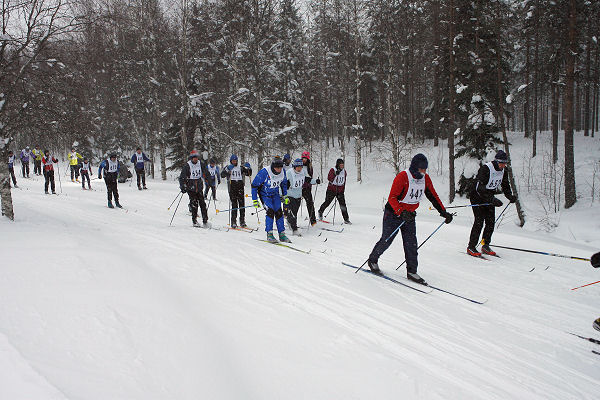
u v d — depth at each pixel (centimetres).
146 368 230
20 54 768
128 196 1483
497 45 1512
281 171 698
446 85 1933
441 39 1844
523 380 287
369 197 1895
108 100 2394
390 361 294
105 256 453
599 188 1599
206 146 2261
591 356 332
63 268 384
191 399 210
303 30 2606
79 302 305
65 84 855
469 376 286
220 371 251
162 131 2403
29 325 254
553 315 416
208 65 2170
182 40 1995
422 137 3005
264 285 449
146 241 652
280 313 368
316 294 432
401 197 496
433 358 308
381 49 2352
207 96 2041
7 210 780
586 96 2544
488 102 1661
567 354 333
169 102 2219
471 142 1723
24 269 367
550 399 266
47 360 213
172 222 951
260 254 602
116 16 870
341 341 320
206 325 320
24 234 553
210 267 507
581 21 1528
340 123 3086
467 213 1473
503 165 629
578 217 1296
